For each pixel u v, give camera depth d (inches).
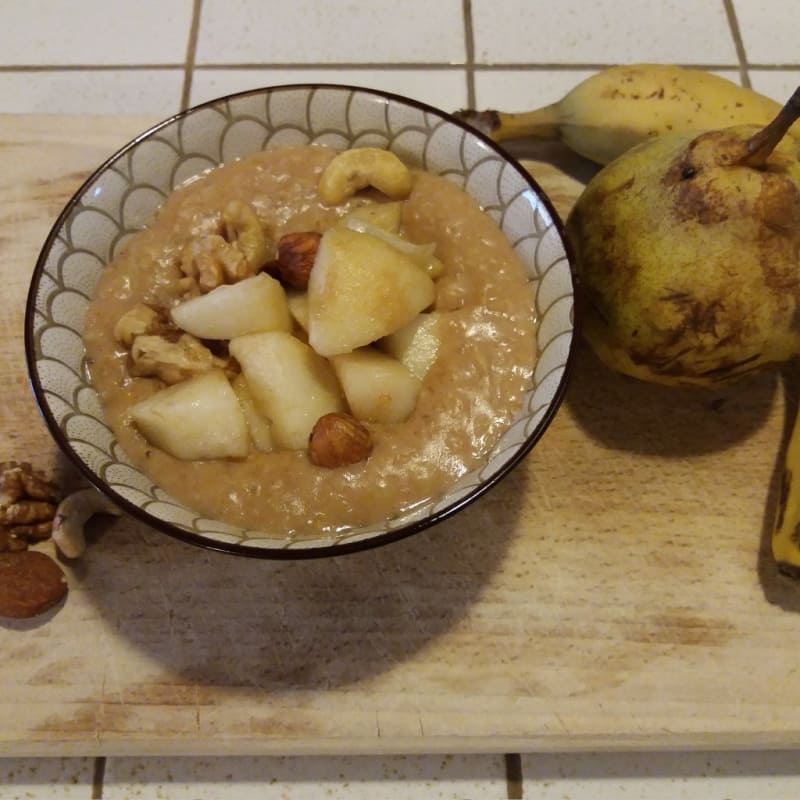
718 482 11.0
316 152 11.2
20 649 10.0
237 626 10.2
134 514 8.7
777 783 10.3
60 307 10.0
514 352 9.8
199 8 15.7
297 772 10.3
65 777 10.3
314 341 9.4
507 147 13.4
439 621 10.2
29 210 12.7
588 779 10.3
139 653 10.0
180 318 10.0
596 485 10.9
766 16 15.7
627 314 10.1
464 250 10.5
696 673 10.0
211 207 10.8
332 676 9.9
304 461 9.4
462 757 10.4
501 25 15.6
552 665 10.0
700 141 9.7
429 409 9.6
